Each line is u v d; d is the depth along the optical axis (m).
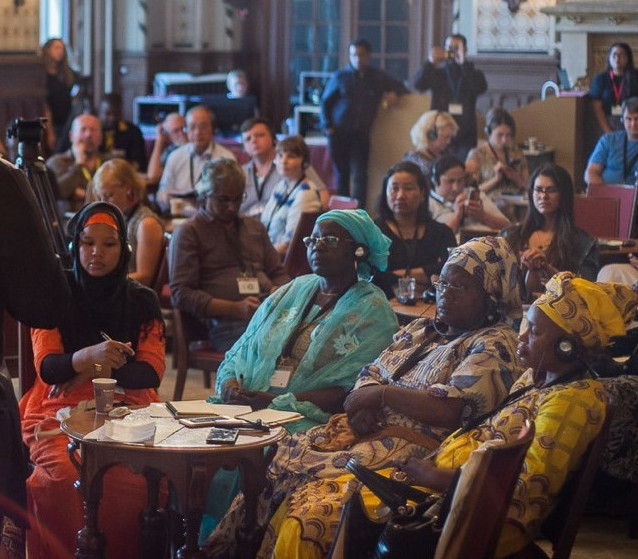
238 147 15.60
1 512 3.93
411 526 3.68
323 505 4.12
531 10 18.52
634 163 10.84
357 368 5.02
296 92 20.39
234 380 5.19
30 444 4.93
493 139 11.44
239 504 4.60
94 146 11.03
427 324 4.71
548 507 3.80
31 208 3.89
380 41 19.83
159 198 10.45
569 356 3.89
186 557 4.05
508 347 4.38
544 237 7.02
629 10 15.93
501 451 3.41
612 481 5.55
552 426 3.80
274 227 8.59
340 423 4.64
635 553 5.25
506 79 18.73
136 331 5.08
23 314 3.93
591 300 3.90
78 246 5.00
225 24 20.11
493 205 8.90
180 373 7.13
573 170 13.61
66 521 4.69
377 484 3.93
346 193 14.83
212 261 7.05
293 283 5.30
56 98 16.28
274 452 4.38
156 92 19.27
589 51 16.33
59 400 4.99
